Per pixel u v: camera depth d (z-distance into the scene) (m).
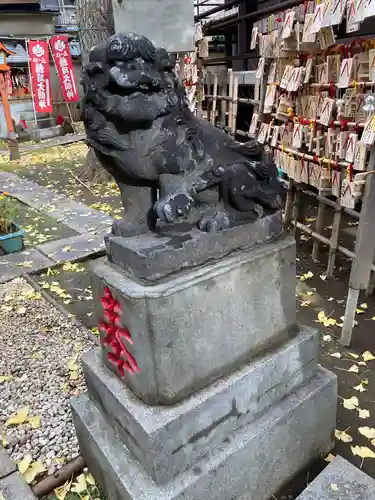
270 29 3.10
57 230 5.15
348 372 2.60
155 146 1.47
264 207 1.77
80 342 2.97
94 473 1.91
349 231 4.49
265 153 1.76
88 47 6.86
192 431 1.55
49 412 2.36
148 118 1.38
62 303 3.57
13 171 8.75
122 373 1.67
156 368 1.48
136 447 1.57
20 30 14.07
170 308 1.44
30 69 10.73
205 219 1.59
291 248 1.78
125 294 1.45
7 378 2.62
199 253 1.56
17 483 1.92
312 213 4.97
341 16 2.12
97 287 1.65
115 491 1.67
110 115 1.40
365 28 2.82
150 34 2.44
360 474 1.79
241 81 4.72
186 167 1.54
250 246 1.71
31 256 4.39
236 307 1.64
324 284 3.60
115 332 1.63
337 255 4.04
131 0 2.32
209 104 4.23
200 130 1.60
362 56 2.32
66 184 7.46
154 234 1.63
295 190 3.63
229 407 1.64
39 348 2.92
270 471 1.82
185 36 2.52
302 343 1.87
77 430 1.95
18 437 2.19
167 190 1.52
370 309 3.21
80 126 15.18
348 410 2.32
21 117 13.96
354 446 2.12
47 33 14.47
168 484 1.51
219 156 1.62
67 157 10.02
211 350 1.60
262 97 3.34
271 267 1.72
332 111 2.55
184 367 1.53
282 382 1.83
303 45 2.69
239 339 1.68
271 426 1.74
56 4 16.25
